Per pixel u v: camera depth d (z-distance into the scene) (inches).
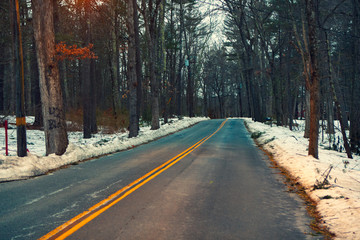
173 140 873.5
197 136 1008.2
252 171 404.5
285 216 214.8
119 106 1381.6
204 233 179.0
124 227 187.2
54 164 415.5
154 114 1150.3
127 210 223.0
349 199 233.0
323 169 370.3
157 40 1525.6
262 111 1962.4
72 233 176.6
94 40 1198.9
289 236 176.6
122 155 557.3
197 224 194.5
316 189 282.8
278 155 548.1
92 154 530.6
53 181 327.0
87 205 235.3
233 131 1218.6
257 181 339.3
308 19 496.4
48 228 184.9
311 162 422.6
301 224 198.2
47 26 463.8
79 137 884.0
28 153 401.1
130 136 849.5
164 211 221.6
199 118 2062.0
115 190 285.6
